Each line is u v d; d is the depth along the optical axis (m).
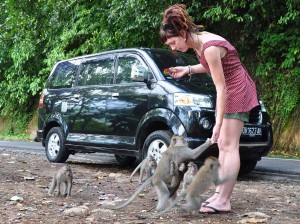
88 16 15.71
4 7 16.38
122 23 13.09
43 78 18.03
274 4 12.41
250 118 6.82
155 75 6.83
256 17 12.84
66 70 8.85
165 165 4.09
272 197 5.33
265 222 3.97
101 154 10.67
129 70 7.33
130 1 12.20
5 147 13.13
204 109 6.31
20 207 4.45
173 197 4.36
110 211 4.35
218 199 4.34
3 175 6.54
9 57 19.38
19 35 17.67
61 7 15.91
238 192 5.69
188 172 4.89
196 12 13.12
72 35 16.02
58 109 8.56
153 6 12.32
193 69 4.84
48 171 7.25
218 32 13.86
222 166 4.32
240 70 4.27
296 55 12.28
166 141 6.38
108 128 7.36
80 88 8.20
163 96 6.54
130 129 7.00
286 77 12.40
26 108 20.31
